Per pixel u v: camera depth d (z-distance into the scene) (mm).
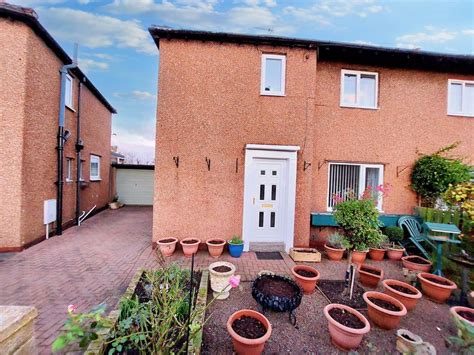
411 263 4719
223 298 3520
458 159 6387
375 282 4012
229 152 5789
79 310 3086
